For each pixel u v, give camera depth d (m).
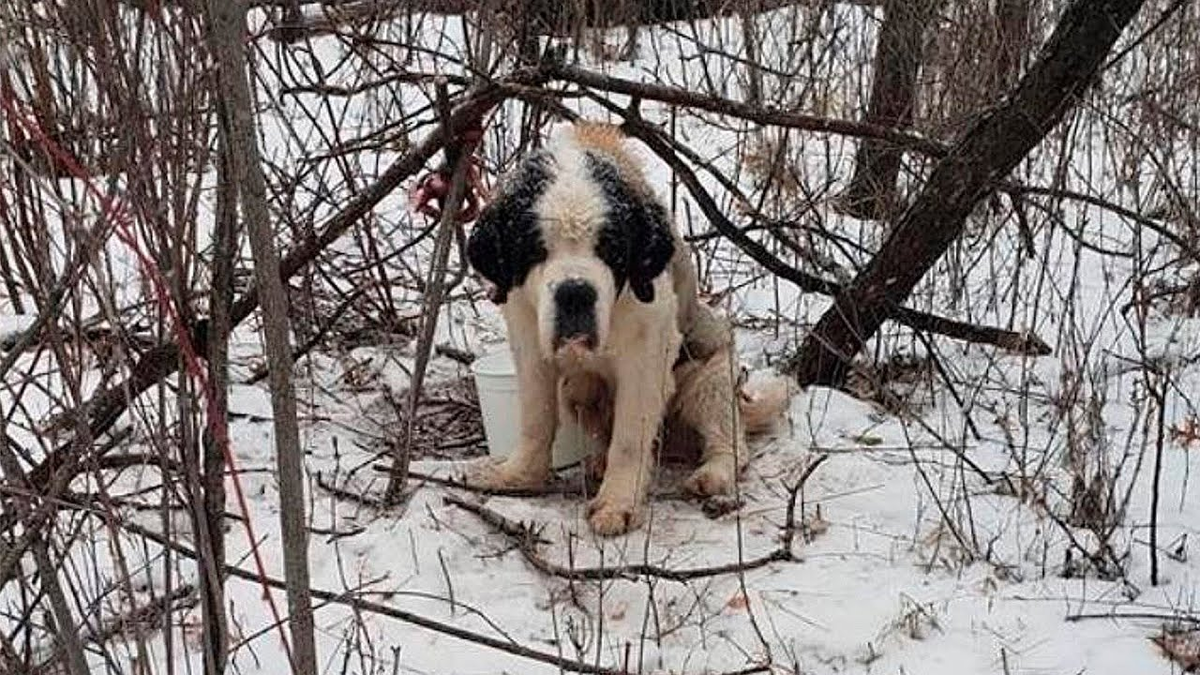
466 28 2.83
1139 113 3.82
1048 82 2.73
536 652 1.93
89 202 1.91
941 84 3.58
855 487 2.59
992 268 3.32
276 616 1.69
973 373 3.13
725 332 2.74
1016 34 3.49
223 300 1.58
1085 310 3.43
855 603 2.18
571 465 2.73
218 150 1.54
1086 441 2.62
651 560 2.32
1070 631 2.11
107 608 1.98
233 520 2.31
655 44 4.44
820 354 3.05
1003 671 2.01
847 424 2.87
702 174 4.03
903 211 3.25
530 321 2.44
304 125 3.73
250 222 1.36
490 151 3.48
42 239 1.58
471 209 2.69
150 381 1.87
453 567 2.27
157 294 1.62
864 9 3.79
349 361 3.06
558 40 3.23
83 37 1.52
